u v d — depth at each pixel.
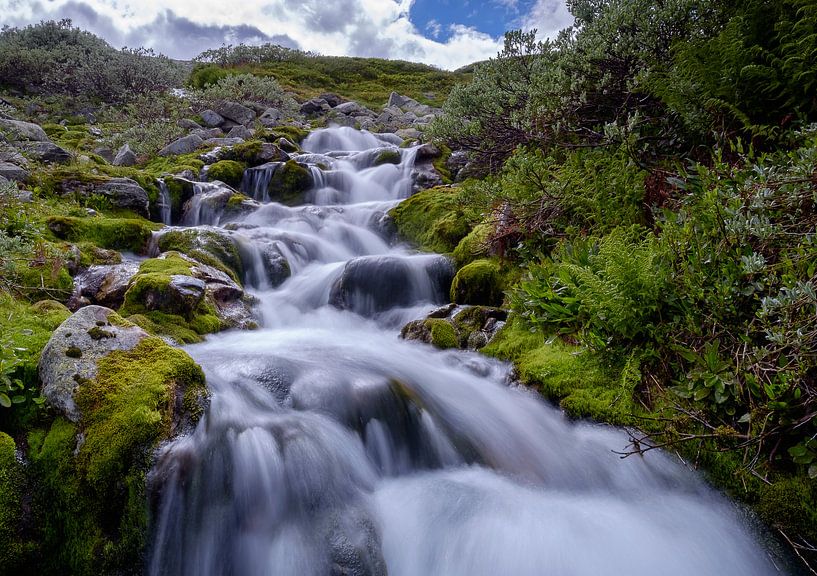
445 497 2.98
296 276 6.83
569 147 5.82
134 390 2.59
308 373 3.61
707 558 2.62
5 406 2.47
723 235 3.26
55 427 2.50
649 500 2.96
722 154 4.49
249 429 2.87
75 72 16.28
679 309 3.37
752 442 2.66
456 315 4.93
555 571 2.54
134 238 6.28
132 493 2.31
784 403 2.57
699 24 5.45
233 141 12.89
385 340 5.01
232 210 8.74
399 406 3.45
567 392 3.63
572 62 6.36
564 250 4.56
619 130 5.00
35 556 2.23
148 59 18.34
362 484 2.98
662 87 4.91
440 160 10.88
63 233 5.75
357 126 17.14
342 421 3.21
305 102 18.77
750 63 4.47
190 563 2.39
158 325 4.30
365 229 8.27
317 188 10.61
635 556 2.61
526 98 7.32
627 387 3.37
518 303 4.57
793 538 2.55
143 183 8.57
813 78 4.06
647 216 4.50
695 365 3.14
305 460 2.81
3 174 6.73
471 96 8.41
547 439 3.45
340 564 2.35
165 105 15.02
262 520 2.61
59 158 8.62
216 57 25.00
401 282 5.95
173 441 2.51
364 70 25.77
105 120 14.72
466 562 2.62
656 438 3.11
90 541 2.24
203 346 4.30
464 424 3.56
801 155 3.29
